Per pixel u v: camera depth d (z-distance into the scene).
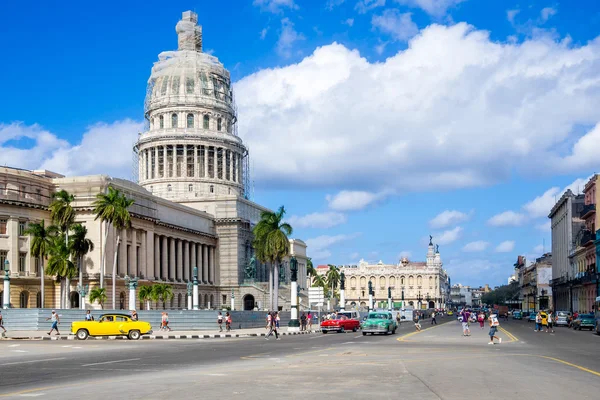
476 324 107.69
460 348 45.12
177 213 139.00
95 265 106.69
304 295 162.38
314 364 32.78
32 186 104.12
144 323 62.59
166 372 29.77
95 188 108.38
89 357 38.81
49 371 30.59
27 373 29.73
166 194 163.75
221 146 170.25
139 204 119.62
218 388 23.70
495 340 55.97
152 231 125.44
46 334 67.31
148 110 172.00
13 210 99.75
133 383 25.48
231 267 155.88
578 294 140.75
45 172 119.50
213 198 158.62
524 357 36.81
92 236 107.19
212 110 172.12
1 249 97.94
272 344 52.25
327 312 118.00
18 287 98.94
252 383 25.05
